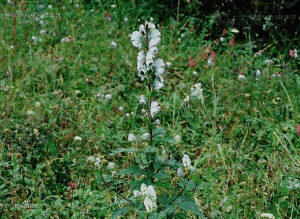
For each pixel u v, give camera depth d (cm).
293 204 143
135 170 123
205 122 178
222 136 176
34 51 239
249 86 211
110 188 128
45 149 162
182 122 176
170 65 221
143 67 118
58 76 213
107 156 165
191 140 172
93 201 145
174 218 123
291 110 193
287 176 150
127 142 168
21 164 154
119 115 184
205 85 215
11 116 171
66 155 161
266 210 144
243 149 171
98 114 182
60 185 155
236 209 143
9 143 163
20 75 206
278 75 220
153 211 115
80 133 172
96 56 238
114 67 226
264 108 196
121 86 207
